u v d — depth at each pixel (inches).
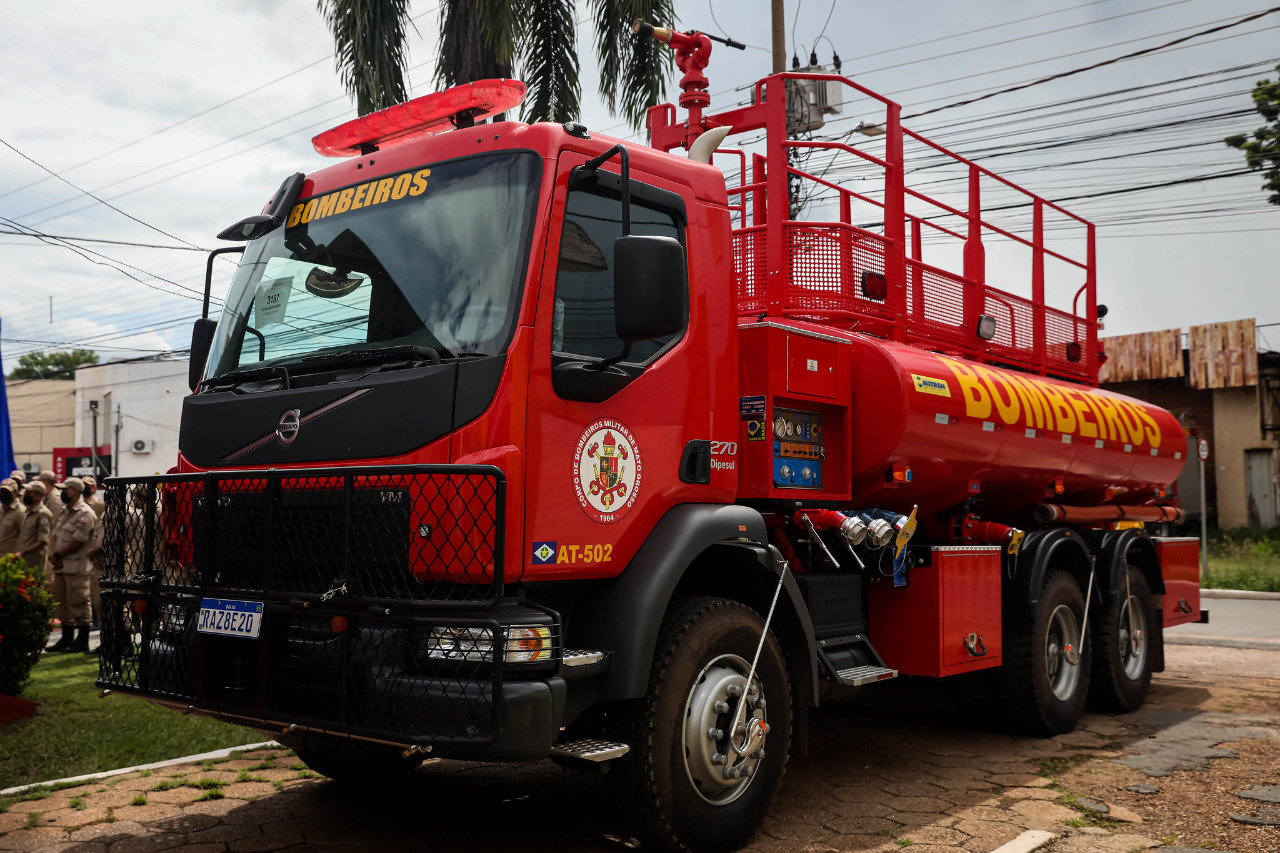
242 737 243.8
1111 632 285.0
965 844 169.9
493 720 129.4
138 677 165.8
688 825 158.1
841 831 177.9
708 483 173.3
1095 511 296.0
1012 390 256.7
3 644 275.1
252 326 174.6
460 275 151.6
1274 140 758.5
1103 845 168.7
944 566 221.0
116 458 1977.1
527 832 175.3
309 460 150.1
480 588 139.9
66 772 216.2
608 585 156.6
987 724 261.3
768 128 231.8
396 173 167.6
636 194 166.9
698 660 162.1
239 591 151.8
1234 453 963.3
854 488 222.7
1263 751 237.8
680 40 255.3
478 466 133.3
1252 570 691.4
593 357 154.9
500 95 180.9
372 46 456.1
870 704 303.9
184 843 166.7
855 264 233.6
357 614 137.4
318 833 173.2
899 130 254.5
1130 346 1005.2
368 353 150.5
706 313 177.5
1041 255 325.1
